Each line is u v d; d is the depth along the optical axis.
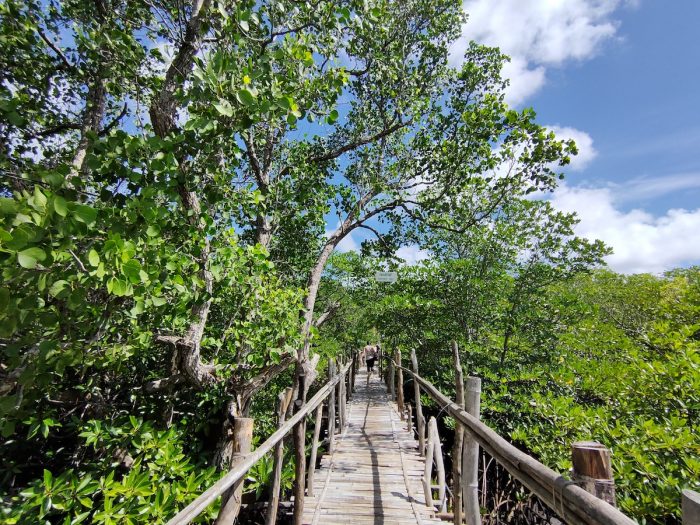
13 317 2.31
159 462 4.18
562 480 1.26
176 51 4.22
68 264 2.53
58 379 5.19
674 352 5.59
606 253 9.80
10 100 3.45
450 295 11.32
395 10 9.74
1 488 4.55
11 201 2.13
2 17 4.80
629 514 3.54
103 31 4.48
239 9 3.63
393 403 10.99
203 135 3.58
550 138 7.96
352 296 16.42
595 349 8.05
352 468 5.53
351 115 10.83
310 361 8.41
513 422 7.73
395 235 11.95
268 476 5.12
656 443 3.94
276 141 8.73
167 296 4.12
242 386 5.90
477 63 10.49
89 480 3.51
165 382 5.39
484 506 6.64
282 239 9.62
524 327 10.19
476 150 9.19
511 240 10.66
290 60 4.17
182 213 4.04
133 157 3.28
